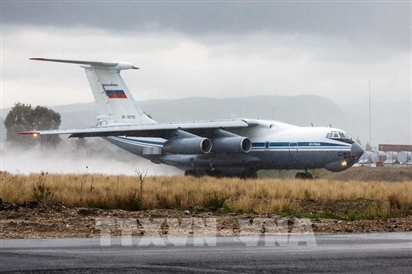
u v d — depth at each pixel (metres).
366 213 64.69
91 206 69.50
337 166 143.25
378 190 92.31
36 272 30.70
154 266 32.75
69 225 52.50
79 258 35.25
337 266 32.78
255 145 152.62
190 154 152.62
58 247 39.84
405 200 74.44
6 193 71.56
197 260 34.78
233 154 154.25
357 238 45.34
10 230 49.41
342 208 73.25
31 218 57.97
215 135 156.12
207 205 71.25
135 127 154.12
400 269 31.94
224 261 34.47
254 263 33.75
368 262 34.09
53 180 99.31
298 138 147.12
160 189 82.88
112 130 152.38
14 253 37.00
